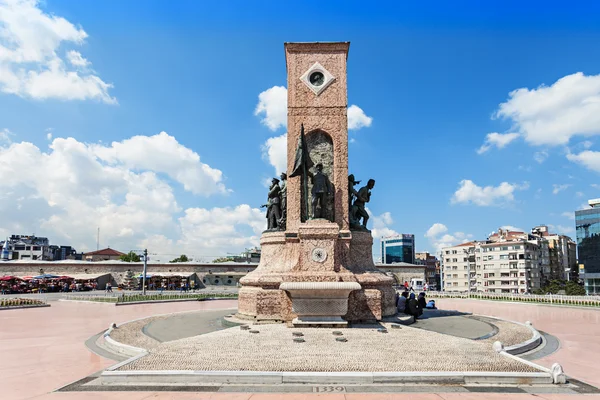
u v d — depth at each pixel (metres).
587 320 21.25
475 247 98.62
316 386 8.55
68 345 13.89
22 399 7.90
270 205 19.19
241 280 18.11
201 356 10.16
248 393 8.13
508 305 32.31
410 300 18.75
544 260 96.38
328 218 17.83
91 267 58.44
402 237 132.00
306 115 18.61
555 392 8.32
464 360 9.87
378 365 9.45
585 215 84.44
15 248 107.00
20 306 28.67
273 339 12.15
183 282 60.06
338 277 15.83
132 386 8.62
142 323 17.48
